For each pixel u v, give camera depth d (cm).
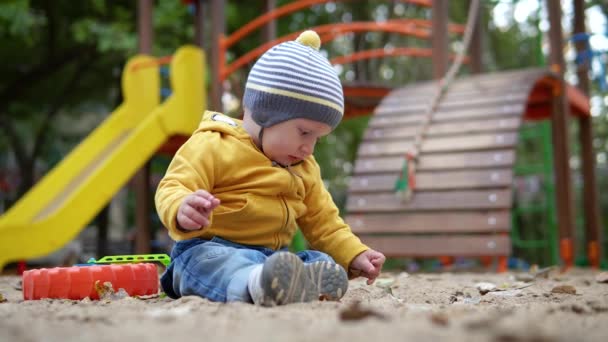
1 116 1471
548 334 148
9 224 704
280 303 221
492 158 607
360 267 288
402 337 145
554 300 279
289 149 264
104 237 1416
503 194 579
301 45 270
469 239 577
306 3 852
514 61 1592
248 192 263
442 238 589
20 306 244
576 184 1545
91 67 1394
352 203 641
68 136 1816
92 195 743
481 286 358
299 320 178
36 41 1348
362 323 167
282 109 258
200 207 226
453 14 1509
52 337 156
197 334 157
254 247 268
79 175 833
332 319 180
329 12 1465
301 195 285
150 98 910
